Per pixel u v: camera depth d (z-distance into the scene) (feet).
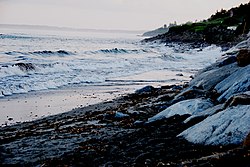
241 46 104.99
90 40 310.86
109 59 147.33
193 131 35.35
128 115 52.85
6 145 38.91
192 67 147.23
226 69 62.18
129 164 29.86
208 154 28.68
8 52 132.77
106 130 44.29
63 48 193.26
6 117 55.98
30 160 33.27
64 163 31.73
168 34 369.71
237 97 35.83
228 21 315.78
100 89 87.25
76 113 59.72
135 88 90.63
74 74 105.29
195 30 323.16
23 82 84.79
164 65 148.77
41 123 52.54
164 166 26.12
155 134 39.09
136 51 198.49
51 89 83.30
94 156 33.24
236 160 23.21
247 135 27.04
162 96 69.15
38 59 126.72
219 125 32.86
